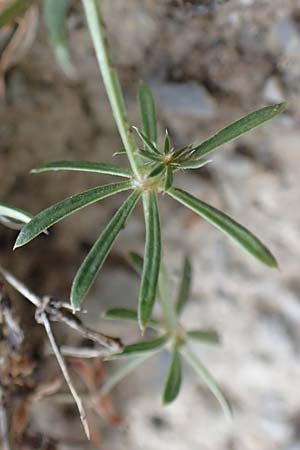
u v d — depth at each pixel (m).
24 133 0.19
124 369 0.18
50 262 0.19
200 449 0.21
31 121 0.19
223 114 0.18
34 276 0.19
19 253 0.19
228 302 0.20
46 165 0.14
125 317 0.16
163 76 0.18
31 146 0.19
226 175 0.19
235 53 0.18
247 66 0.18
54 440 0.19
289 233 0.19
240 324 0.20
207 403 0.20
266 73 0.18
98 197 0.14
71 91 0.18
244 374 0.20
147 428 0.20
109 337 0.16
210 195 0.19
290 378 0.20
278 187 0.19
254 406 0.20
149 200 0.14
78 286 0.14
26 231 0.14
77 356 0.19
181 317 0.20
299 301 0.20
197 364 0.17
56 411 0.20
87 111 0.19
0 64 0.18
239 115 0.18
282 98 0.18
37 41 0.18
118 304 0.20
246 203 0.19
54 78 0.18
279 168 0.19
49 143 0.19
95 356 0.18
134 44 0.18
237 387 0.20
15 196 0.19
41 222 0.14
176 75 0.18
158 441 0.20
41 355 0.19
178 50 0.18
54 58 0.18
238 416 0.20
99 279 0.20
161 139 0.19
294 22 0.17
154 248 0.14
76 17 0.18
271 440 0.20
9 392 0.18
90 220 0.19
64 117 0.19
